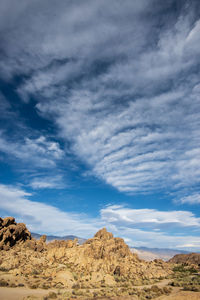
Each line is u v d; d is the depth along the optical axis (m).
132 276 64.12
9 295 36.28
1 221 79.50
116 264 73.06
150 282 57.69
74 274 59.03
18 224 86.88
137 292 41.78
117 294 39.75
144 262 85.19
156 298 36.03
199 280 56.06
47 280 50.72
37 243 84.56
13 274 51.31
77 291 41.41
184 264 96.06
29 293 38.84
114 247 83.00
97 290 45.59
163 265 84.25
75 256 75.81
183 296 32.78
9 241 75.81
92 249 78.56
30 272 55.50
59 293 39.69
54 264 67.75
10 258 62.72
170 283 54.69
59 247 85.69
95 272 63.12
